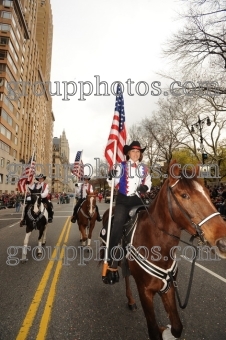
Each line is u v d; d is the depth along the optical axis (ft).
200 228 6.80
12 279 16.35
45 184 23.12
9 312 11.75
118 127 12.97
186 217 7.22
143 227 9.16
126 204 10.85
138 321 10.96
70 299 13.26
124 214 10.44
